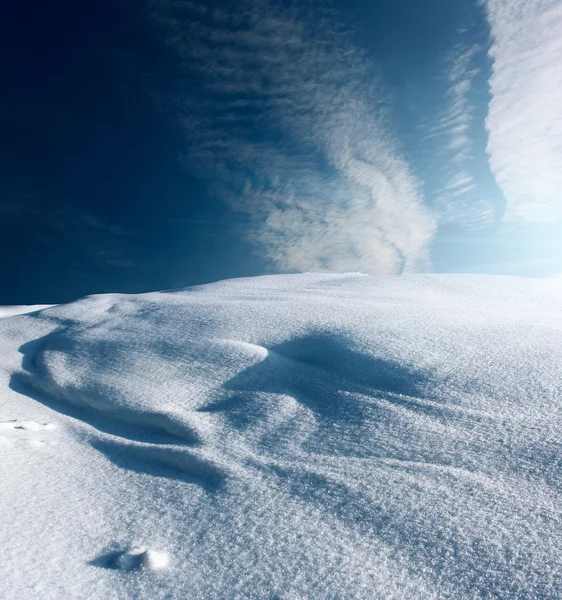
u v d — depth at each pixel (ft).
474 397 9.43
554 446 7.50
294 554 6.12
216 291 25.26
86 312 23.41
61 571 6.13
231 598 5.52
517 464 7.32
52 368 15.16
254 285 26.58
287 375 12.36
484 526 6.15
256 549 6.31
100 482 8.65
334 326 14.66
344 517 6.76
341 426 9.46
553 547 5.63
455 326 13.71
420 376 10.64
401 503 6.84
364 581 5.55
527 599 5.01
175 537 6.80
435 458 7.86
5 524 7.11
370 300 19.36
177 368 13.73
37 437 10.73
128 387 12.90
